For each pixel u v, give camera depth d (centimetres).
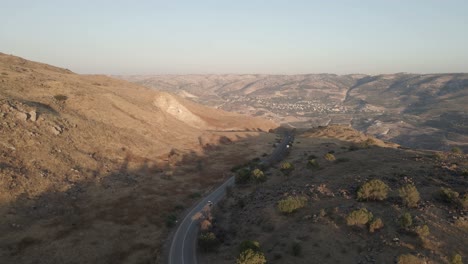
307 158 9025
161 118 11719
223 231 4734
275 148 11512
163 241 4728
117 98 11200
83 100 9756
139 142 9075
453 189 4475
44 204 5122
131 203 5891
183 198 6438
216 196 6625
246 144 11900
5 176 5169
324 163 7412
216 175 8019
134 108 11181
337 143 12531
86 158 6962
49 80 10412
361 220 3797
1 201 4772
